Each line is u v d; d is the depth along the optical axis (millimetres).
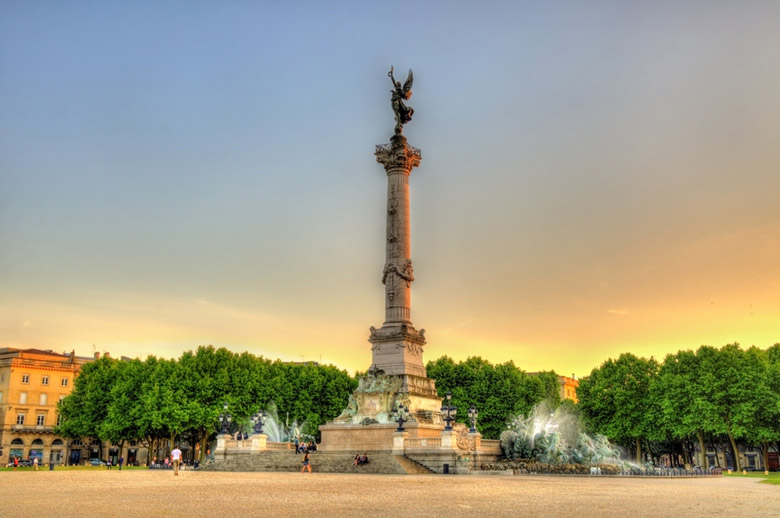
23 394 127688
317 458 60531
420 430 64625
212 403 92875
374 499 27453
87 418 101875
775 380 84062
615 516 21906
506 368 106625
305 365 111375
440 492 31719
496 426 102750
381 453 59000
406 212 75688
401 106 78812
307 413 100250
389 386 69312
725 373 84688
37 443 127375
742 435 84000
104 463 118938
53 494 29516
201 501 26094
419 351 73812
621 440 100875
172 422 89562
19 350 130875
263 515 21156
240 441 69688
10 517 20281
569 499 28547
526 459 63969
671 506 25906
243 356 101875
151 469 78500
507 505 25344
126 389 96875
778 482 49688
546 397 115000
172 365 96750
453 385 105375
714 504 27172
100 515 20859
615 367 98125
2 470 70312
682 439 99375
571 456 66750
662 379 90688
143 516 20656
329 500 26875
